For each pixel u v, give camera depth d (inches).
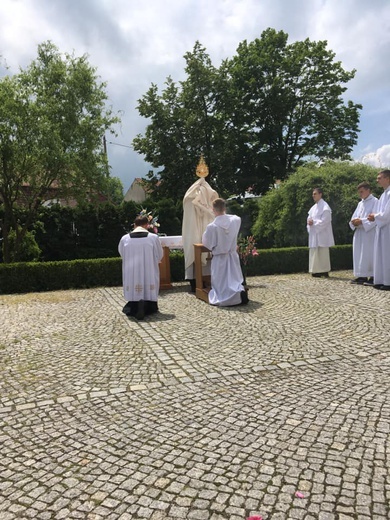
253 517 77.2
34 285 373.7
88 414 121.3
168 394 133.3
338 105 1018.7
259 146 1029.8
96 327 221.8
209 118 943.0
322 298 275.9
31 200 514.0
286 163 1036.5
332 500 81.5
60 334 209.5
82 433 110.3
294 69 956.0
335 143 1037.8
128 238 246.5
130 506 81.7
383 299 264.8
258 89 981.2
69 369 158.6
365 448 98.7
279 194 594.6
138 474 91.5
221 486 86.7
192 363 161.2
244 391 134.0
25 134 443.8
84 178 524.1
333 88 979.9
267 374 148.1
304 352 170.4
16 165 454.9
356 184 534.3
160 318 238.8
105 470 93.5
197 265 298.7
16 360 170.6
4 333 213.6
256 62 970.7
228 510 79.7
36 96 482.6
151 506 81.4
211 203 330.0
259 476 89.4
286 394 130.6
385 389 132.0
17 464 97.0
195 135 927.0
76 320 240.2
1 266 365.7
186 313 249.8
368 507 79.4
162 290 349.1
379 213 297.4
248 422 113.1
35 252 589.6
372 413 115.9
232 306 263.6
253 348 177.5
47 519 78.9
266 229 631.2
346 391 131.3
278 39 987.3
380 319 216.4
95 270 387.2
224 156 903.1
